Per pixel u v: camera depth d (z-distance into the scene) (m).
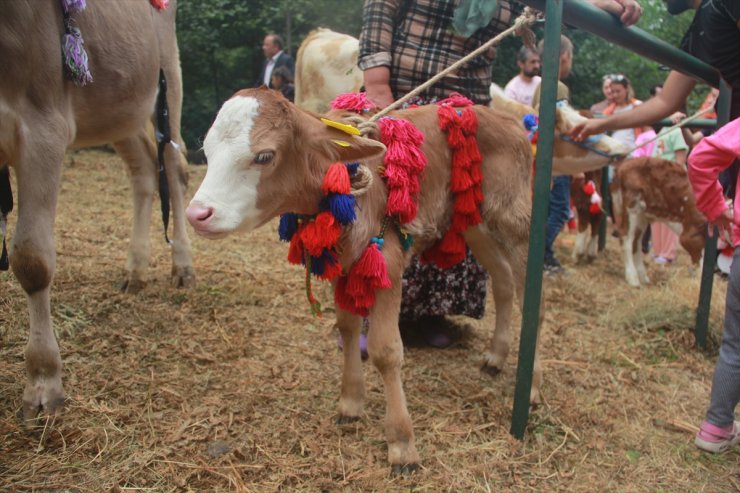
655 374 3.36
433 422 2.63
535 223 2.38
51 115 2.36
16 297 3.26
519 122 2.81
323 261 2.10
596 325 4.07
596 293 4.88
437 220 2.55
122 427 2.39
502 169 2.68
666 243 6.39
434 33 2.92
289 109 1.93
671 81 3.35
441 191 2.53
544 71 2.28
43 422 2.33
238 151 1.84
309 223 2.08
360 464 2.30
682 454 2.62
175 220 3.86
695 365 3.52
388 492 2.17
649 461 2.55
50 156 2.33
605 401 3.00
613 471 2.46
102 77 2.84
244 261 4.55
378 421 2.61
